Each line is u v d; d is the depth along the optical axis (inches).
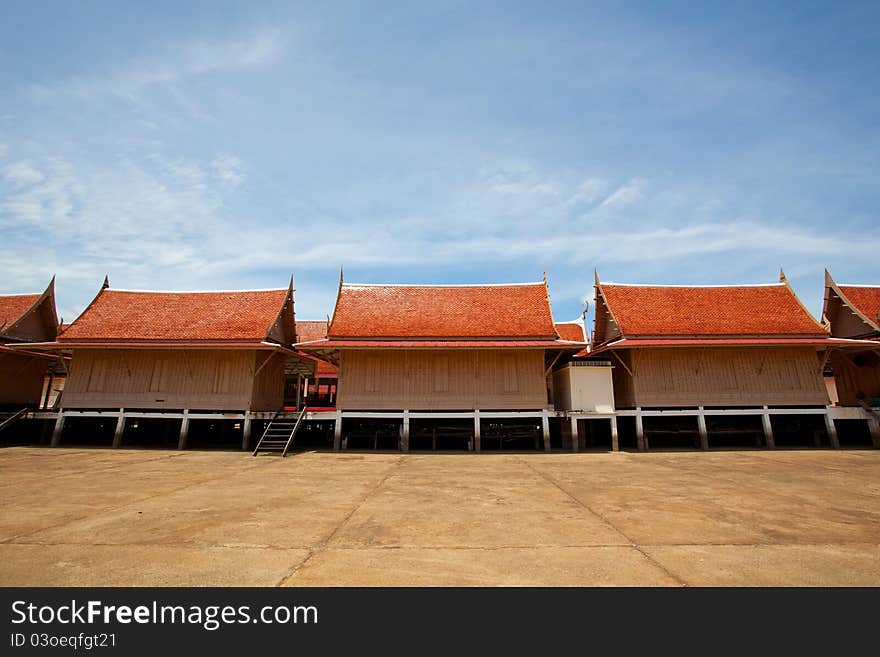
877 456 640.4
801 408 745.0
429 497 363.3
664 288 861.8
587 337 1121.4
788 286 844.0
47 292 916.0
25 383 869.2
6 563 210.7
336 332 743.1
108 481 433.4
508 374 730.8
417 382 728.3
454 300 824.9
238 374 748.6
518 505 333.1
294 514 304.8
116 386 752.3
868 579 192.9
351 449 742.5
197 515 301.0
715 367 755.4
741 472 498.0
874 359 810.2
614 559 216.1
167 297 853.2
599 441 868.6
